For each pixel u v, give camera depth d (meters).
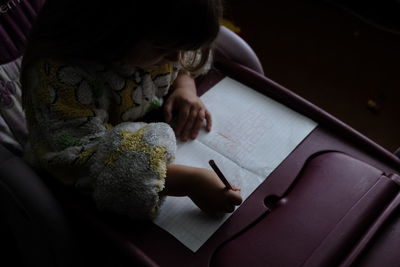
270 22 1.69
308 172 0.74
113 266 0.69
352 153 0.78
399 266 0.64
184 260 0.64
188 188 0.69
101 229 0.66
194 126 0.80
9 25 0.80
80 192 0.71
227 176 0.74
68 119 0.66
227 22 1.62
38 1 0.83
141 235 0.66
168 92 0.86
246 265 0.62
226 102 0.86
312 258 0.63
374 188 0.70
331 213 0.68
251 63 0.95
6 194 0.68
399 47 1.61
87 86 0.67
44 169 0.72
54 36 0.62
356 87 1.50
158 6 0.56
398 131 1.40
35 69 0.67
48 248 0.70
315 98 1.48
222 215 0.69
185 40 0.59
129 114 0.76
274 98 0.87
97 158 0.66
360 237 0.66
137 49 0.62
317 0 1.75
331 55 1.59
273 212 0.69
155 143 0.67
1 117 0.81
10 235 1.07
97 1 0.58
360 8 1.68
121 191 0.64
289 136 0.80
